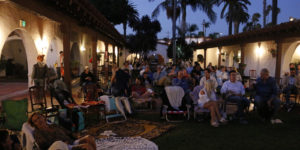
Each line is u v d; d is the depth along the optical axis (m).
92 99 7.64
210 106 5.98
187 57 23.39
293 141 4.82
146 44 29.58
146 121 6.30
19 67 17.34
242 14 28.42
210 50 24.58
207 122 6.28
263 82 6.42
